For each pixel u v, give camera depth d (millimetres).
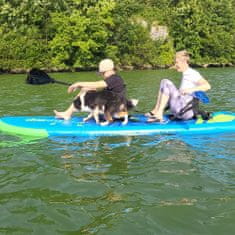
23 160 5555
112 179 4812
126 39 40688
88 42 36125
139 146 6195
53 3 37969
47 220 3785
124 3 43656
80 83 6891
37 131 6848
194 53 45531
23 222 3746
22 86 17062
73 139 6613
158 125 7066
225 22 49969
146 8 46938
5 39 34406
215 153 5844
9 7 36375
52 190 4488
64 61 36188
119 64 39219
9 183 4691
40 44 35188
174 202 4160
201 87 6891
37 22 36906
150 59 41406
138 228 3635
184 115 7281
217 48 46469
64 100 12203
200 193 4387
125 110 7086
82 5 39062
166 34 45062
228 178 4844
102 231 3582
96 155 5762
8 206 4078
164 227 3654
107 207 4051
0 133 6953
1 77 25406
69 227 3660
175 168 5188
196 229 3619
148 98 12703
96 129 6883
